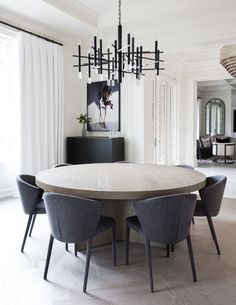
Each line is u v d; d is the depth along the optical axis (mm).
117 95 6055
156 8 4824
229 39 4859
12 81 5199
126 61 3574
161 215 2164
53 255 2846
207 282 2357
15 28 4824
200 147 11281
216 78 8562
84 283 2230
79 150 5898
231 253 2908
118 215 3221
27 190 2779
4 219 3914
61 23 5219
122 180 2691
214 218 4027
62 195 2143
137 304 2061
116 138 5719
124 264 2668
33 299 2117
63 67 5891
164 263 2691
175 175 2979
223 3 4465
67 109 6125
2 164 5086
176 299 2119
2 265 2631
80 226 2193
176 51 5535
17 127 5035
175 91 8578
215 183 2943
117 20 5227
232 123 12922
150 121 6152
